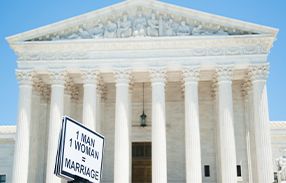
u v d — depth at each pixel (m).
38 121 63.56
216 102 63.12
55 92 58.91
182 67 58.22
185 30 59.50
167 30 59.66
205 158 65.75
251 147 59.94
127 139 56.91
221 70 57.78
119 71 58.75
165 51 58.94
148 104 69.12
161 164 54.94
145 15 60.81
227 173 54.31
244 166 64.19
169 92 69.31
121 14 60.88
